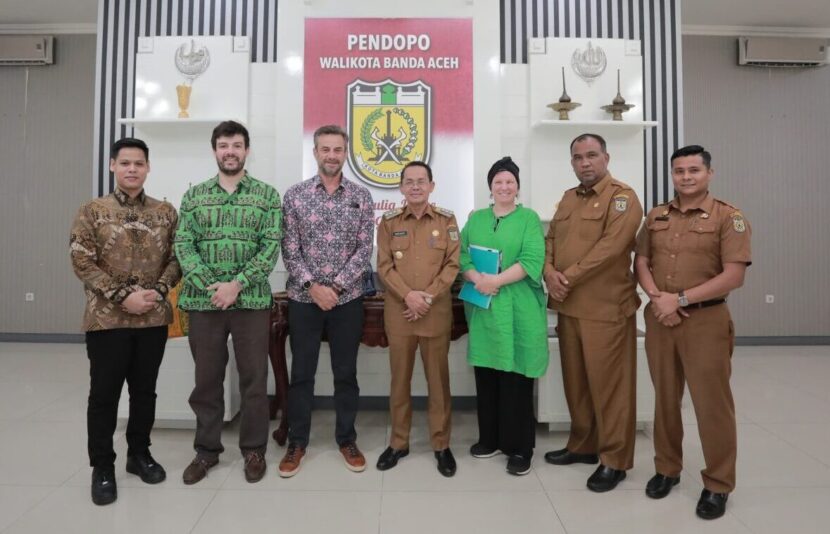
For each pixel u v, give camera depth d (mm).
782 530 2029
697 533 2006
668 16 4090
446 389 2598
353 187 2604
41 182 5617
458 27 3631
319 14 3646
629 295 2430
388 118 3609
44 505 2193
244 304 2354
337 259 2510
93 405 2217
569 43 3844
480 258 2529
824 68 5715
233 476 2482
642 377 3059
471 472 2545
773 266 5738
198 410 2457
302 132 3627
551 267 2541
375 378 3605
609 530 2031
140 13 4078
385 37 3617
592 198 2457
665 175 4074
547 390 3064
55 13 5266
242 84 3771
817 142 5730
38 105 5590
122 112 4086
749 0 5000
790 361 5023
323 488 2369
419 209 2545
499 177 2543
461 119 3621
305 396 2537
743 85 5664
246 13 4031
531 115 3809
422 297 2430
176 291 3105
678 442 2297
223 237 2354
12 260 5656
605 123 3635
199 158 3779
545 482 2443
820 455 2770
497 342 2480
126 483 2400
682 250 2166
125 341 2238
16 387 3986
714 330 2100
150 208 2340
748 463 2664
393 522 2084
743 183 5680
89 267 2146
